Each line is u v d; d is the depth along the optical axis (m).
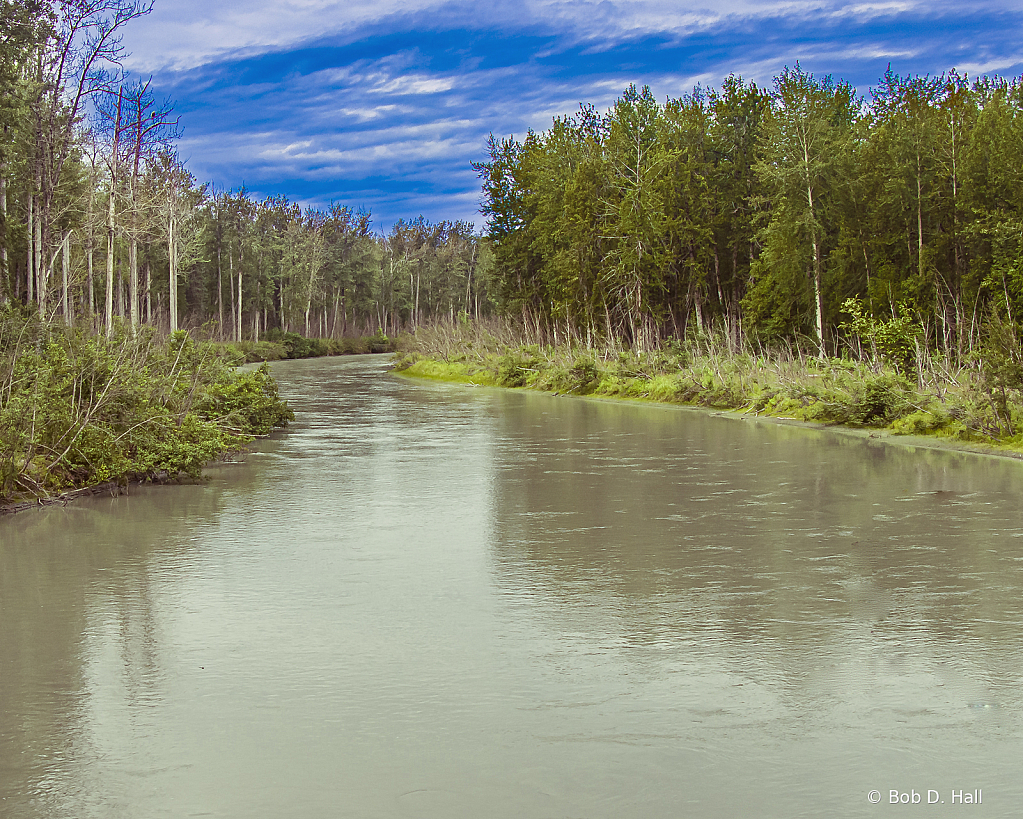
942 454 18.11
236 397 21.62
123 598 8.19
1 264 30.58
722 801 4.47
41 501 13.42
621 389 36.94
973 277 37.31
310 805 4.46
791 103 43.00
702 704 5.65
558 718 5.46
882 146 43.34
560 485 14.61
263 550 10.12
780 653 6.59
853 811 4.37
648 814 4.36
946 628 7.14
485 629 7.21
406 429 24.39
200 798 4.53
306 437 22.48
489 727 5.34
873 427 22.69
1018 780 4.66
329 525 11.54
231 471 16.64
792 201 42.97
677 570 9.09
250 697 5.83
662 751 5.01
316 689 5.95
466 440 21.55
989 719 5.39
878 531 10.86
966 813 4.34
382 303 145.00
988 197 37.69
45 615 7.66
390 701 5.74
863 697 5.74
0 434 13.51
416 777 4.74
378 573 9.04
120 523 11.80
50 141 30.23
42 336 18.53
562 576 8.88
